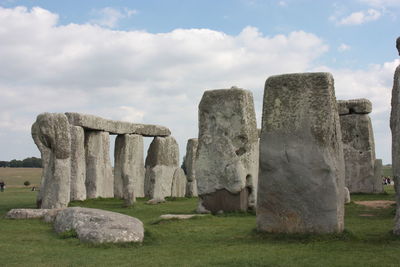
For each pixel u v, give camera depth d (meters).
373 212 14.68
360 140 24.83
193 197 25.30
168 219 12.69
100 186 23.41
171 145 25.72
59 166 15.07
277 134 9.31
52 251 8.31
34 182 51.38
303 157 9.02
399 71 9.46
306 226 9.01
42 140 15.32
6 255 8.01
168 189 25.00
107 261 7.49
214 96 15.48
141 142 25.83
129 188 18.33
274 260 7.31
